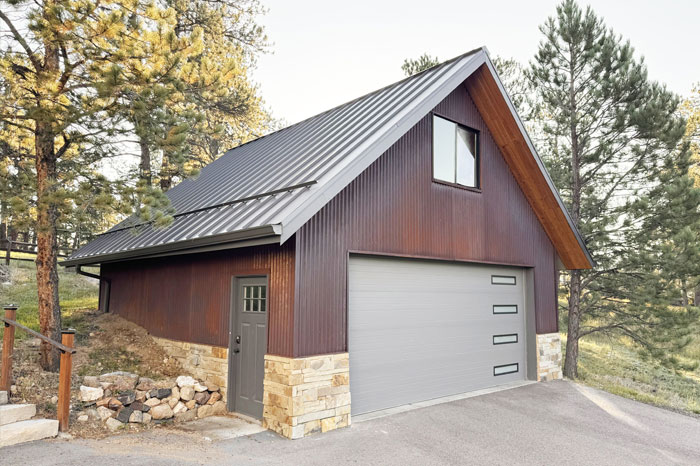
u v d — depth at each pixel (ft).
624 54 45.93
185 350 27.68
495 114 32.19
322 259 21.36
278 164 28.76
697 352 59.47
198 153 65.92
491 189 32.35
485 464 18.21
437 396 27.73
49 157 25.55
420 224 26.81
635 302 43.47
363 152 22.00
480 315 31.40
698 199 40.55
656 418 26.23
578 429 23.26
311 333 20.62
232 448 18.28
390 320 25.45
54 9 21.56
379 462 17.60
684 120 43.52
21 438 17.29
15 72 23.80
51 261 25.68
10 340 20.13
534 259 35.42
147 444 17.99
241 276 23.94
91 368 26.12
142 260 34.45
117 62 23.72
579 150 48.88
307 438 19.74
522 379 34.35
